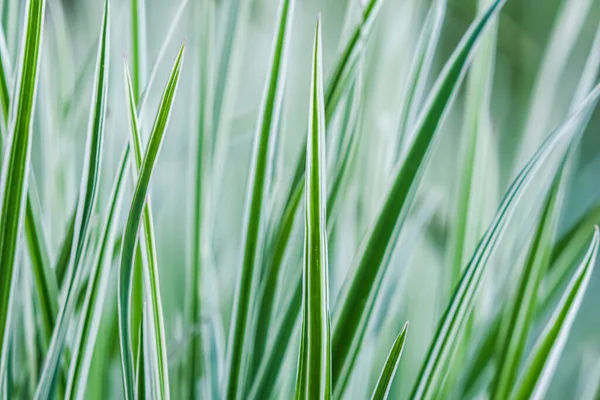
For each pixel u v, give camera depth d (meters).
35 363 0.56
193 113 0.59
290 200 0.54
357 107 0.55
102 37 0.51
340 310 0.52
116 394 0.63
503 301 0.57
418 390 0.53
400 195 0.51
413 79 0.56
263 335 0.54
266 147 0.52
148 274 0.51
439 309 0.60
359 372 0.59
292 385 0.58
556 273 0.58
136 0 0.57
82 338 0.53
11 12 0.59
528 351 0.57
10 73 0.53
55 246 0.62
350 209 0.62
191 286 0.59
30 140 0.51
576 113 0.51
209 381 0.60
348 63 0.54
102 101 0.51
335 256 0.60
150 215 0.50
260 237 0.53
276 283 0.54
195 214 0.59
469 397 0.56
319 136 0.48
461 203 0.60
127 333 0.51
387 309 0.61
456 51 0.51
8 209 0.51
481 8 0.58
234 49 0.61
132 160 0.52
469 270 0.52
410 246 0.62
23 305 0.56
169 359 0.60
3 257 0.51
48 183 0.62
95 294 0.53
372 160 0.62
